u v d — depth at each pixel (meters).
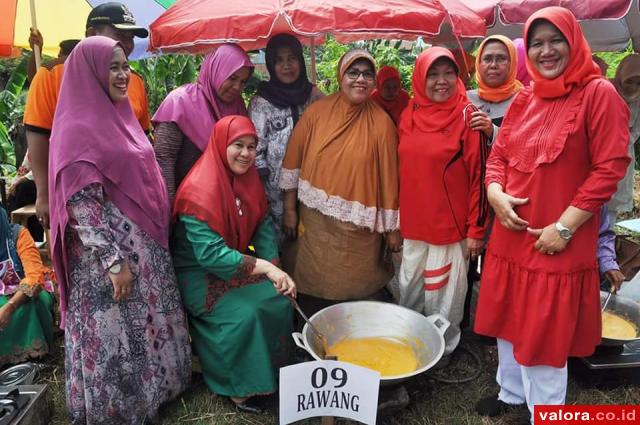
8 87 5.32
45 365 2.54
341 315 2.30
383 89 2.93
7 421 1.94
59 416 2.22
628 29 3.50
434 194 2.27
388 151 2.38
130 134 2.01
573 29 1.67
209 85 2.45
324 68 6.46
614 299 2.47
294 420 1.65
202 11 2.29
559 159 1.72
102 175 1.91
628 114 1.68
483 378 2.43
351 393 1.65
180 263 2.33
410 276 2.49
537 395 1.94
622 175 1.66
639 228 3.45
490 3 2.97
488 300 1.96
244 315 2.18
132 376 2.05
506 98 2.50
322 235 2.48
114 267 1.90
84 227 1.87
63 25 3.65
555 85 1.71
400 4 2.21
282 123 2.62
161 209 2.12
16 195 3.49
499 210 1.86
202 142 2.40
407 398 2.09
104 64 1.89
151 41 2.39
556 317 1.78
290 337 2.40
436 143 2.23
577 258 1.74
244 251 2.38
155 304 2.11
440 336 2.09
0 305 2.47
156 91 5.66
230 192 2.22
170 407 2.27
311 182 2.44
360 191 2.37
